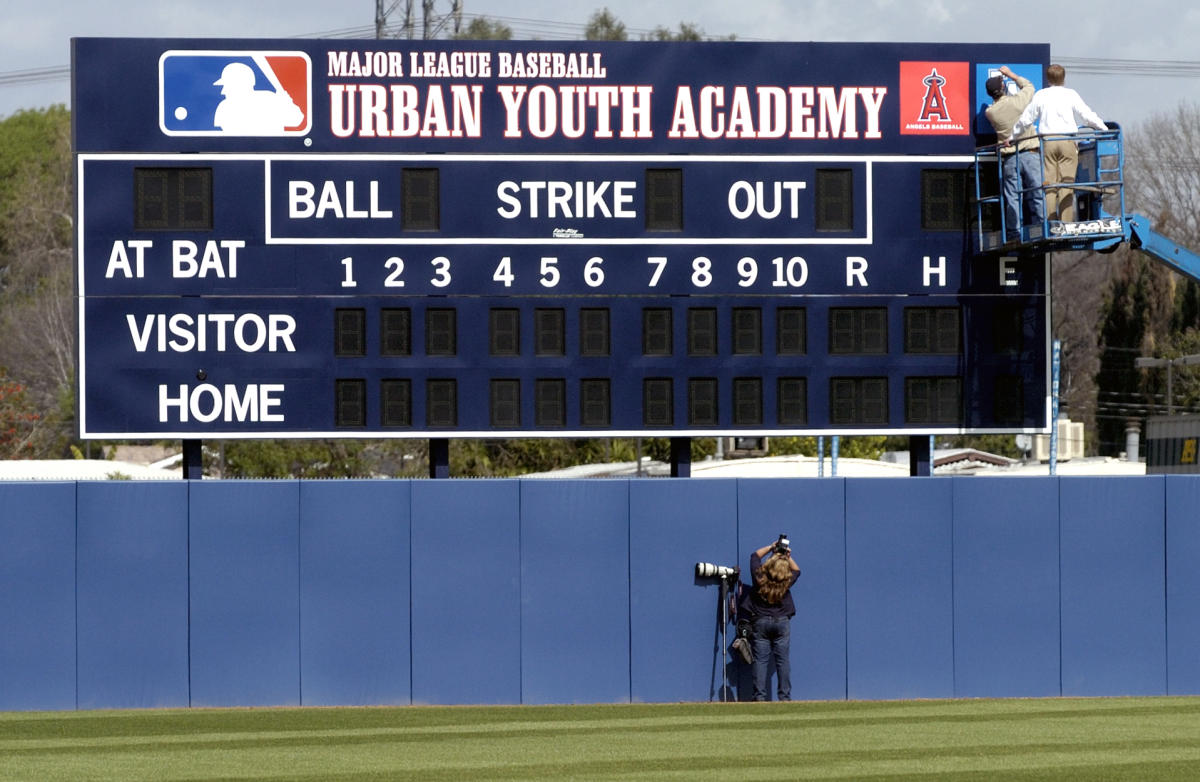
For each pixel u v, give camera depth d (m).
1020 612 64.62
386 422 63.62
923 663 64.25
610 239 64.38
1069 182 64.50
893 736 51.44
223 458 150.75
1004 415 65.12
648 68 64.75
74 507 61.47
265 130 63.75
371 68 64.00
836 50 65.19
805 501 64.25
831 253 64.88
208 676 61.91
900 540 64.38
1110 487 65.12
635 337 64.31
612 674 63.47
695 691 63.59
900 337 64.94
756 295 64.75
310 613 62.47
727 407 64.44
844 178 65.12
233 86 63.66
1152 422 111.38
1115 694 64.75
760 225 64.81
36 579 61.19
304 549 62.53
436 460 64.25
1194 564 65.19
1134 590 65.00
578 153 64.44
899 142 65.25
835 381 64.75
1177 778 42.44
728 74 65.00
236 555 62.19
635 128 64.62
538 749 48.50
